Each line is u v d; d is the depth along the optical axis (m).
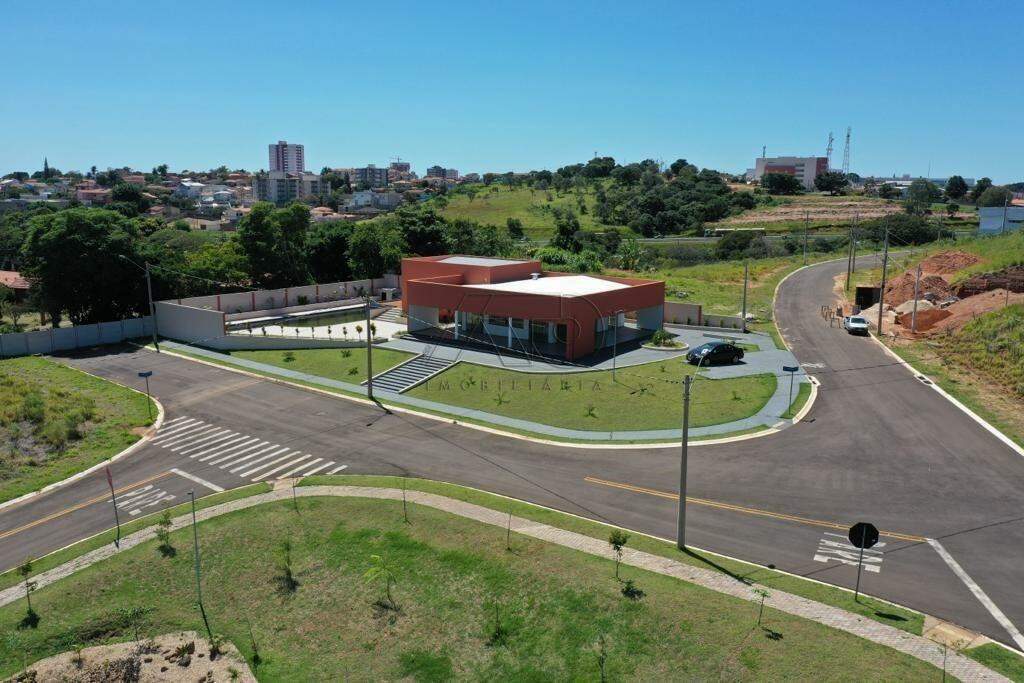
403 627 21.52
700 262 106.06
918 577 21.92
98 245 60.94
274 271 78.81
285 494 29.89
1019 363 42.25
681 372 45.94
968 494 27.78
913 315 54.41
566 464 32.53
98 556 25.77
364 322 65.00
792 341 54.22
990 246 72.25
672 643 19.14
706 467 31.48
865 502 27.38
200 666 20.73
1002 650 18.08
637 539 24.80
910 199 172.25
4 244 95.44
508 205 183.12
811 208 167.88
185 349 57.44
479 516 26.81
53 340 56.78
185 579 24.52
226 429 39.00
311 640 21.52
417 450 34.97
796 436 34.69
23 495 31.53
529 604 21.50
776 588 21.27
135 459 35.25
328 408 42.22
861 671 17.30
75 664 21.00
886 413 37.41
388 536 25.81
